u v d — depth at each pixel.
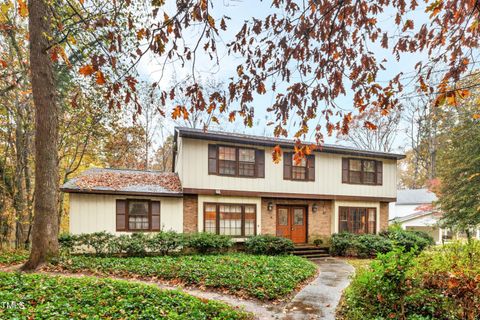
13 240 14.12
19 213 13.12
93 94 14.55
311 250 14.77
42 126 8.78
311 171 15.51
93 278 7.29
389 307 5.14
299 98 3.85
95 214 11.91
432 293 5.02
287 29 3.62
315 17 3.61
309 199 15.95
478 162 13.58
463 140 14.27
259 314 6.00
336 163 16.16
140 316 4.98
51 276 7.39
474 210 13.41
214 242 12.18
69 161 18.02
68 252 10.35
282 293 7.28
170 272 8.67
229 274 8.38
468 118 13.62
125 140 20.53
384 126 30.47
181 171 13.38
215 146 13.71
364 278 5.46
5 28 10.20
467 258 5.51
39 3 8.27
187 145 13.23
